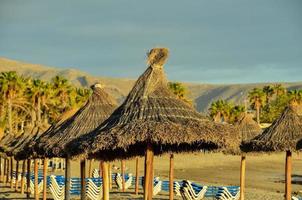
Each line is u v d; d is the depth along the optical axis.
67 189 57.22
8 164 109.38
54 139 45.72
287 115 50.91
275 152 50.84
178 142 31.47
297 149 48.09
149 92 34.81
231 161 188.25
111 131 32.84
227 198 73.12
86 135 39.44
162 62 35.69
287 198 49.66
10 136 97.81
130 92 35.75
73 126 45.56
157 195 85.62
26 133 77.88
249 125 64.25
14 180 101.69
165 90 35.06
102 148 33.28
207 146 38.94
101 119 45.72
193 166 168.62
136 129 31.92
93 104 47.09
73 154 40.59
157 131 31.38
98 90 48.09
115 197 80.38
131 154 41.09
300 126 49.66
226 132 32.78
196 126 32.22
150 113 33.41
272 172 152.75
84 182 52.34
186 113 33.78
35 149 52.72
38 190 80.31
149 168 33.69
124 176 94.94
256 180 126.56
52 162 132.50
